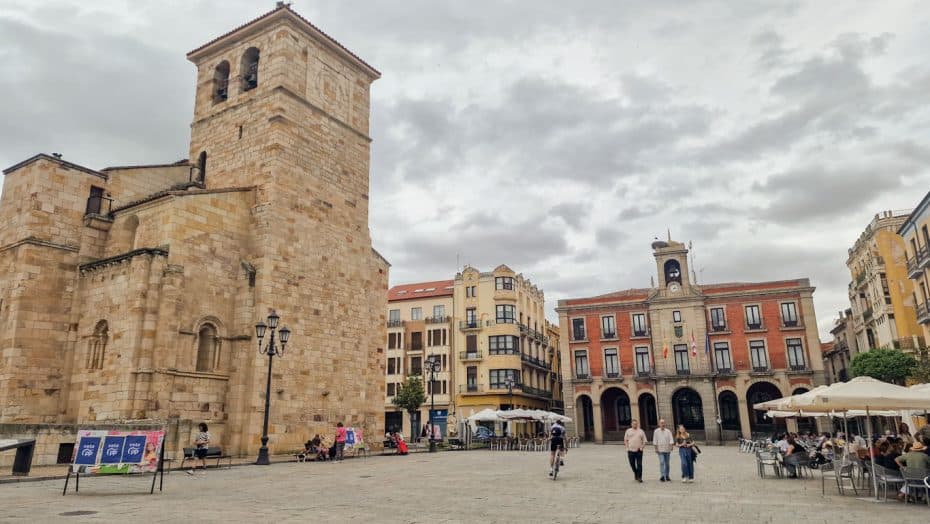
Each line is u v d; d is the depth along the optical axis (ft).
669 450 68.39
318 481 64.64
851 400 51.70
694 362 220.02
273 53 118.11
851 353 253.65
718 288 229.86
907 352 166.81
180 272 96.73
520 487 60.39
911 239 153.58
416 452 133.18
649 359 229.66
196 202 101.81
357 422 118.83
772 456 73.87
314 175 118.52
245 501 48.47
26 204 106.52
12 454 72.54
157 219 100.68
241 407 99.60
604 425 239.09
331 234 120.26
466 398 241.55
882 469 51.06
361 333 123.65
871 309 211.20
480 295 250.57
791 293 217.56
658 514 42.73
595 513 43.04
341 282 120.57
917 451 49.11
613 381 231.09
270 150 111.55
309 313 111.75
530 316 274.98
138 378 89.76
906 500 48.85
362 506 45.85
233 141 118.73
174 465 81.25
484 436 202.28
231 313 103.96
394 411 247.50
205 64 130.31
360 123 133.80
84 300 103.86
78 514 40.98
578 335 241.55
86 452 53.16
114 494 52.65
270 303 104.53
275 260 106.93
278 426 101.45
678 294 228.63
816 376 208.13
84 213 111.65
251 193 111.34
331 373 114.21
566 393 236.84
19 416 97.35
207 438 78.07
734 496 53.67
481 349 244.22
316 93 123.03
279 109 113.29
